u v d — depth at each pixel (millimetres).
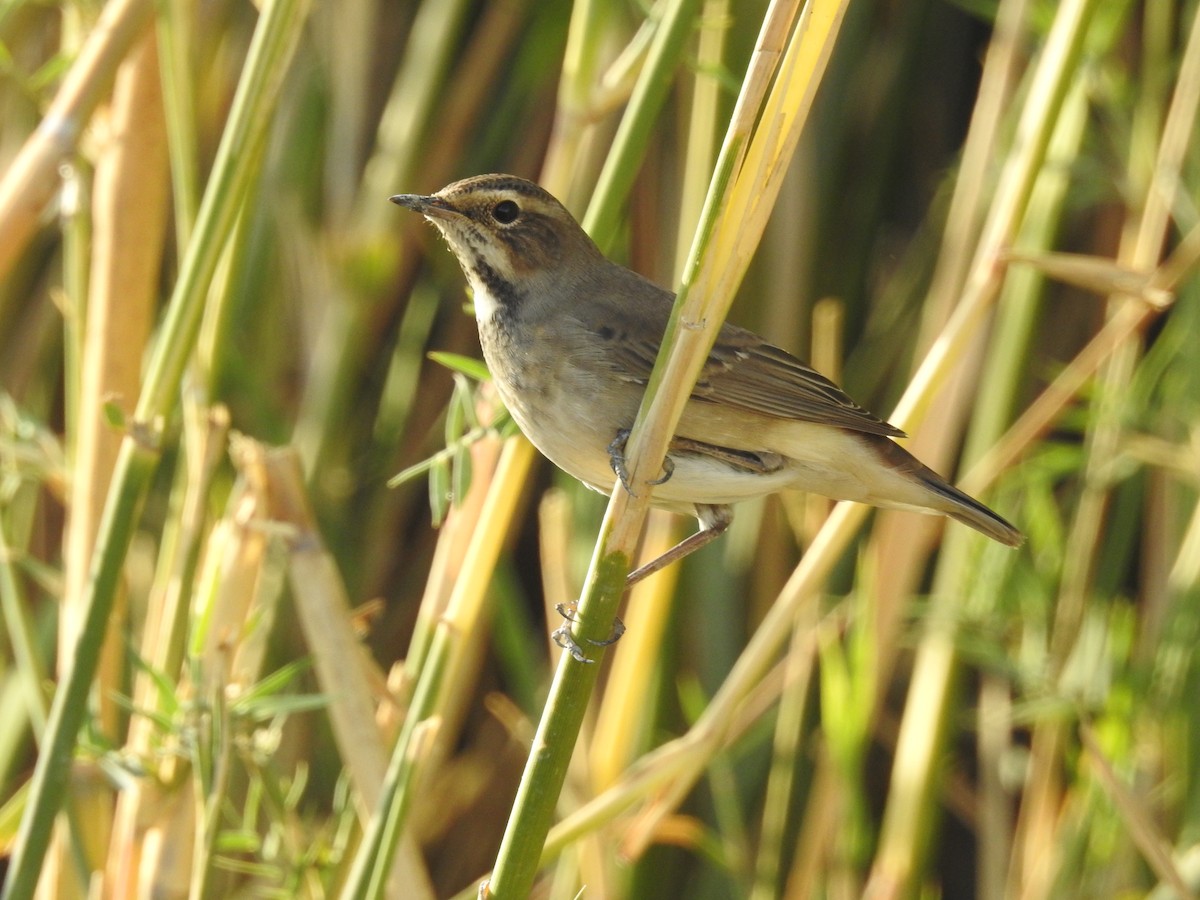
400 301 13719
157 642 9047
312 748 12680
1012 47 10922
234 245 8469
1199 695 10688
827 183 12805
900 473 9008
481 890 6789
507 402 8617
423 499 13375
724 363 8789
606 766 10430
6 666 13406
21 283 13625
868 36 13148
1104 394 11188
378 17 13820
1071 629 11133
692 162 10562
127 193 8781
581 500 12227
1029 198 9156
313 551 8391
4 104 13305
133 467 7539
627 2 11734
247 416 13414
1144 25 12367
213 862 7910
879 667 10500
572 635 6613
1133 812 9578
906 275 12930
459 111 13180
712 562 12070
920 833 10477
